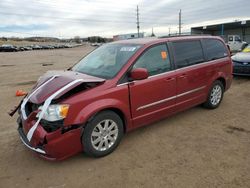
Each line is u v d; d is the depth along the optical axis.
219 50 5.71
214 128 4.63
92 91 3.48
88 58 4.80
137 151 3.83
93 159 3.64
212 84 5.47
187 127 4.70
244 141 4.07
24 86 9.53
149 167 3.39
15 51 49.19
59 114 3.20
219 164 3.40
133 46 4.29
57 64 18.94
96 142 3.58
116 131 3.80
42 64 19.11
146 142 4.12
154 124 4.87
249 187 2.92
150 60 4.22
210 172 3.23
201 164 3.42
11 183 3.13
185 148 3.88
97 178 3.19
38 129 3.24
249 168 3.29
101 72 4.03
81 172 3.32
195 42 5.13
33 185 3.08
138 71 3.73
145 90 4.05
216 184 2.98
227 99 6.58
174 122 4.96
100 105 3.47
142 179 3.13
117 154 3.76
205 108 5.68
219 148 3.85
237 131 4.48
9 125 5.04
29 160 3.65
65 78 3.69
